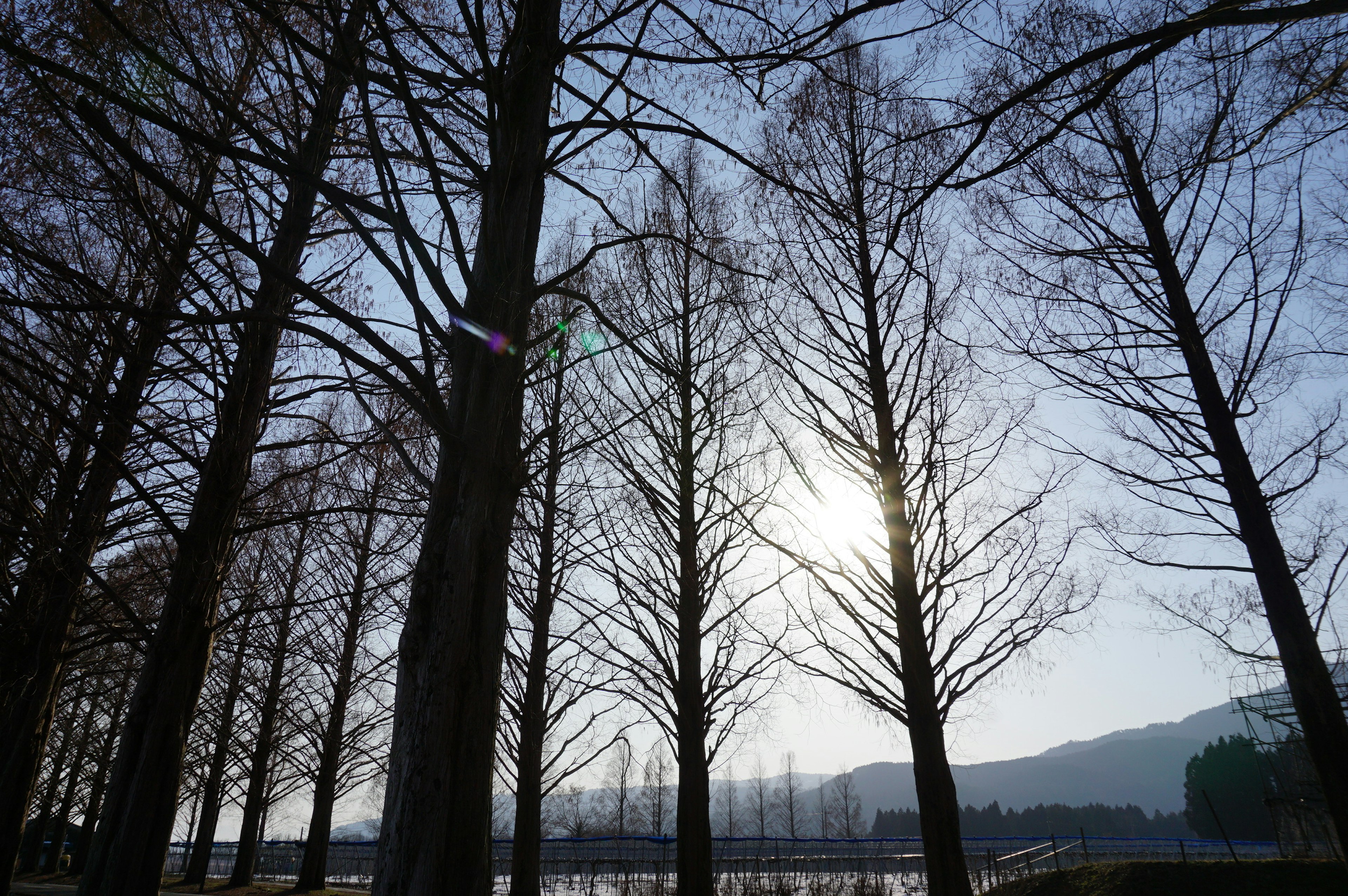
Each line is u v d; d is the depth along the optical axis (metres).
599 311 5.30
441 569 3.93
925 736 7.13
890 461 8.16
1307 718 6.41
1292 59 5.95
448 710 3.59
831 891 18.25
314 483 12.77
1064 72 3.72
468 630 3.79
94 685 16.81
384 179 4.20
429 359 4.12
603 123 5.26
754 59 4.87
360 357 4.07
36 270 6.22
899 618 7.60
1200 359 7.53
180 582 6.82
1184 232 7.77
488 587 3.96
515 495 4.37
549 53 5.22
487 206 4.84
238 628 10.79
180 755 6.46
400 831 3.35
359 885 29.19
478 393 4.30
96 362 8.09
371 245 4.14
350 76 4.41
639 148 6.14
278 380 8.20
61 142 6.82
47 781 23.16
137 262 7.32
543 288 4.91
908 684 7.36
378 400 12.40
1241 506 7.16
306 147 7.87
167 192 3.67
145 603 12.35
